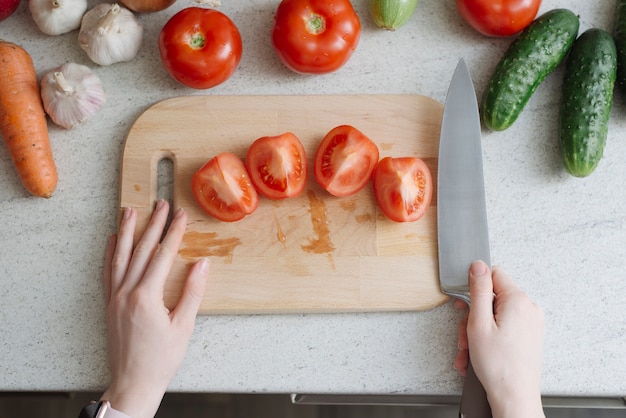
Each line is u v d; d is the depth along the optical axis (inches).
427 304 37.9
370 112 39.5
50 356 38.7
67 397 40.4
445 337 38.8
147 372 35.6
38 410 40.5
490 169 40.3
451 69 41.3
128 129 40.6
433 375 38.5
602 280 39.3
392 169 37.0
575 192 40.0
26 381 38.5
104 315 39.0
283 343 38.7
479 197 37.7
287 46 37.9
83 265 39.4
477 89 41.0
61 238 39.7
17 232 39.7
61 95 38.6
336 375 38.5
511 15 38.3
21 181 39.6
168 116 39.4
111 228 39.8
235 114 39.5
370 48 41.4
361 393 38.5
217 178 36.9
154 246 37.7
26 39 41.5
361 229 38.4
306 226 38.4
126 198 38.8
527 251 39.6
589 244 39.5
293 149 37.8
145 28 41.3
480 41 41.4
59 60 41.4
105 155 40.4
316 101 39.6
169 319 36.4
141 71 41.0
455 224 37.7
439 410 39.2
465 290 37.5
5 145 40.5
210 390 38.4
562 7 41.8
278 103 39.6
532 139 40.5
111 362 36.7
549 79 41.0
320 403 39.5
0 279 39.3
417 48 41.4
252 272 38.1
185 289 37.1
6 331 38.8
